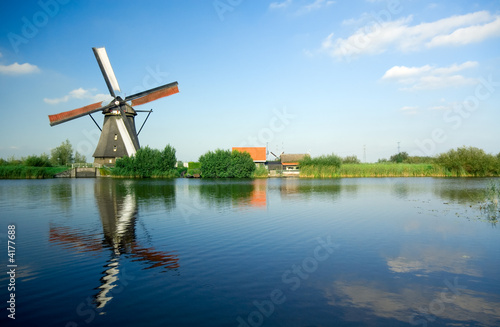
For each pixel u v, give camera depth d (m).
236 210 17.30
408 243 10.17
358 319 5.37
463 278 7.16
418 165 56.78
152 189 31.88
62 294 6.43
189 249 9.63
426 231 11.85
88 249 9.65
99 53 52.03
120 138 60.09
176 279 7.21
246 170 59.81
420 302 6.00
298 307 5.82
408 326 5.13
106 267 8.05
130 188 33.22
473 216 14.92
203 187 34.34
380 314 5.54
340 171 57.03
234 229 12.45
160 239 10.88
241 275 7.45
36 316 5.53
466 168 54.03
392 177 56.56
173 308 5.81
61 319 5.43
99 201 21.53
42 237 11.17
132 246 10.01
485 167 52.62
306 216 15.30
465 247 9.66
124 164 58.06
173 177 59.56
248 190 30.36
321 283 6.94
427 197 23.12
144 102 56.44
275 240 10.69
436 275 7.36
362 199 22.19
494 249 9.41
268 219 14.55
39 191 29.56
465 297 6.20
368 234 11.47
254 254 9.10
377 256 8.84
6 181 48.09
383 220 14.15
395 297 6.21
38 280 7.17
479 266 7.93
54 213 16.42
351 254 9.05
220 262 8.42
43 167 60.59
